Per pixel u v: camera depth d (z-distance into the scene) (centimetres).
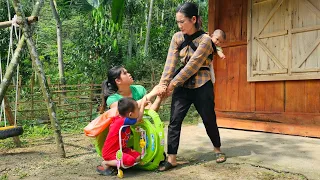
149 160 304
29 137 551
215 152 345
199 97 323
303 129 480
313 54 480
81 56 1367
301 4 492
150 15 1484
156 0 1658
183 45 323
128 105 281
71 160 367
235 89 586
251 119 562
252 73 556
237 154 371
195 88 322
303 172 295
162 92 313
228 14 592
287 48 509
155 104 331
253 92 559
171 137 319
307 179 275
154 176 293
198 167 320
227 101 598
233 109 589
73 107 775
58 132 383
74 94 880
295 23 500
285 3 512
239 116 579
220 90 608
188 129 566
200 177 287
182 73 307
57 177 296
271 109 536
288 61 507
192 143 438
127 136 301
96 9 1079
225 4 596
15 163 360
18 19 383
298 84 502
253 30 555
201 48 307
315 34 477
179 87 327
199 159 354
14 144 474
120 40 1470
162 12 1662
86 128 297
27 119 646
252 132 530
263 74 540
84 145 464
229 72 595
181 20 309
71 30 1745
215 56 611
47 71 1484
